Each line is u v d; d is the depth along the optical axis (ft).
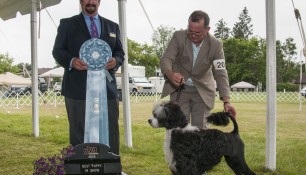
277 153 21.91
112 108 15.66
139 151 23.02
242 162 14.25
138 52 185.37
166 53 15.99
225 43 197.16
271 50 18.19
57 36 15.52
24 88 114.11
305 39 19.10
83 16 15.55
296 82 155.84
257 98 101.96
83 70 15.11
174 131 13.44
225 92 16.07
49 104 81.15
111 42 15.75
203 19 14.85
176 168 13.38
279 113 56.44
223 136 13.66
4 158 21.56
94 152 12.26
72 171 12.12
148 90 105.40
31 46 30.45
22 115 51.29
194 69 15.94
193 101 16.42
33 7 29.96
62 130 33.17
